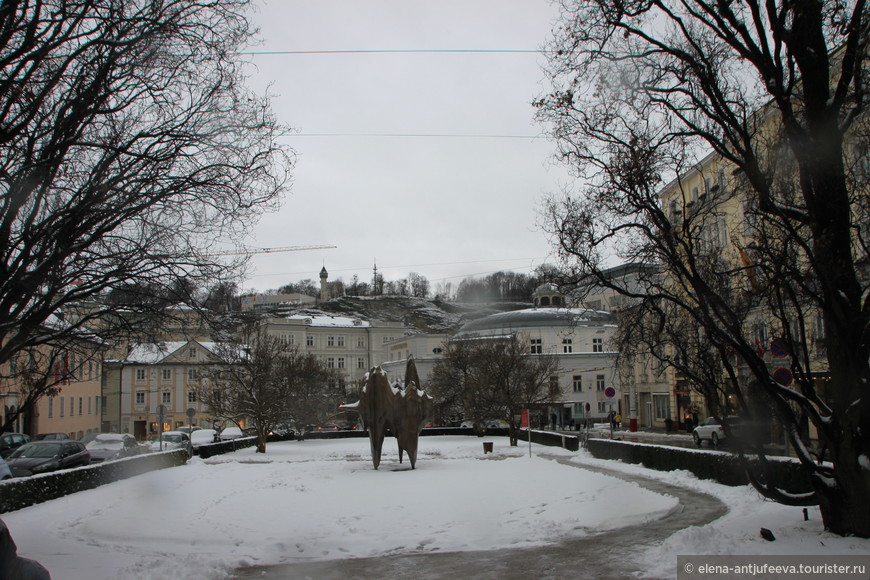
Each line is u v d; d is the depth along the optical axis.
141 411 75.44
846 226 10.45
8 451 35.09
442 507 16.72
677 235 12.19
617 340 16.97
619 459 27.78
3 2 9.01
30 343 12.74
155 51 11.09
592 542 12.07
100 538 13.65
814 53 10.22
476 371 54.00
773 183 12.30
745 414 11.19
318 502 18.06
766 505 14.47
